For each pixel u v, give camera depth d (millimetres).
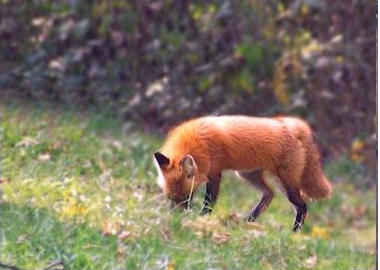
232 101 17094
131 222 9570
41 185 10500
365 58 17250
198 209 10805
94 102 17094
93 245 8672
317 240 10758
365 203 15477
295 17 17172
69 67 17250
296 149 10742
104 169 12492
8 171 11156
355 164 16734
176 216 9875
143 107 17016
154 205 10531
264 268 9258
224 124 10688
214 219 10320
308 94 17188
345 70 17203
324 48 16969
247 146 10578
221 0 17219
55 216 9352
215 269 8492
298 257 9859
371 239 14234
